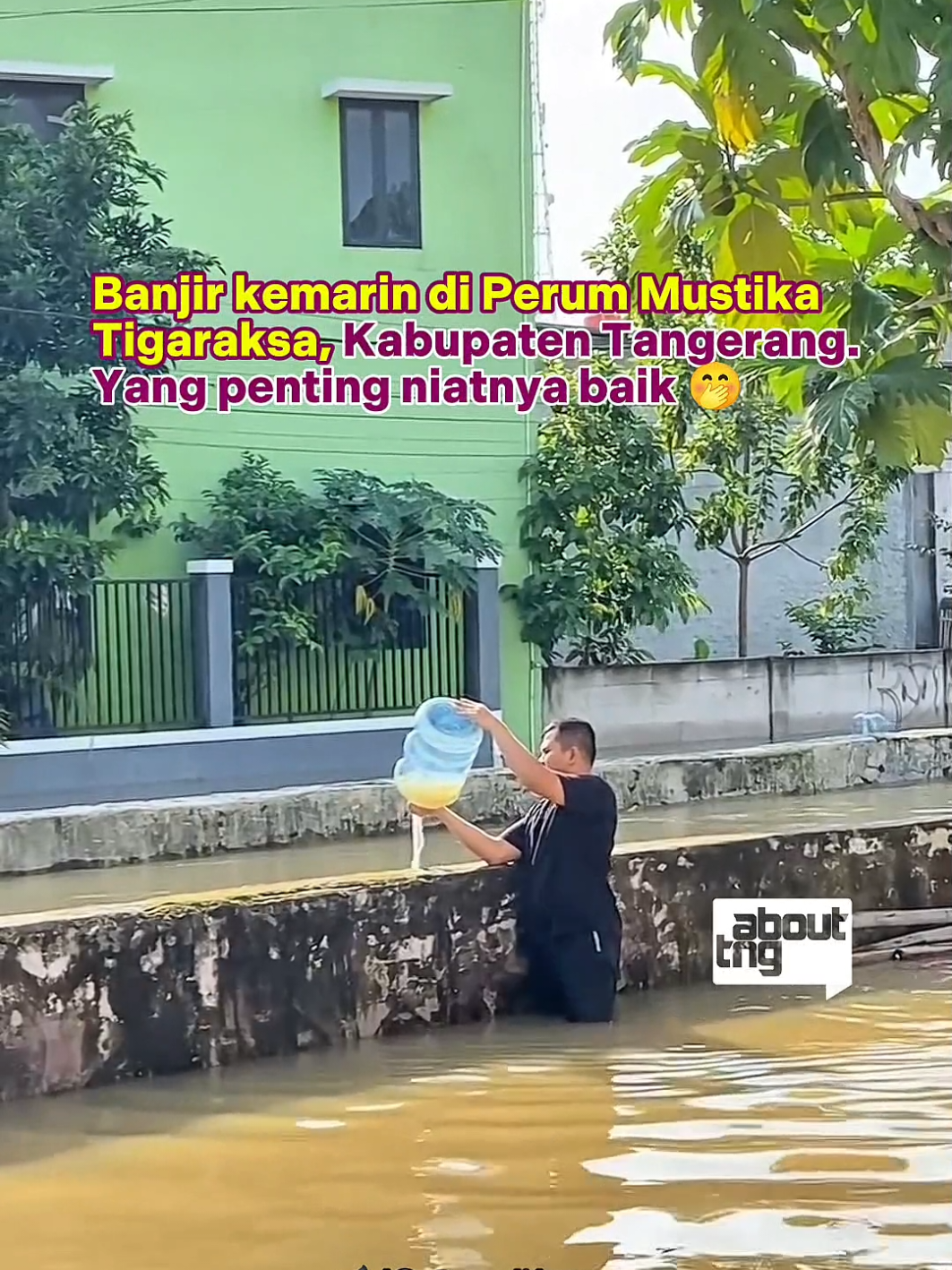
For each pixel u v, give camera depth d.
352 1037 7.18
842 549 23.38
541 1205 5.12
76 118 17.44
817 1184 5.25
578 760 7.90
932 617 26.02
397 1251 4.78
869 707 24.02
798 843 8.68
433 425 20.27
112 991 6.53
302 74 19.70
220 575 18.23
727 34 3.51
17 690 17.39
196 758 18.14
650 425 21.30
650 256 4.10
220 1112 6.17
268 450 19.45
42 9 18.56
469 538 19.45
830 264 4.02
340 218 19.89
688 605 21.84
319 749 18.78
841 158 3.56
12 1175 5.52
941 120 3.39
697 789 15.90
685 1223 4.94
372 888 7.29
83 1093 6.42
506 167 20.58
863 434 3.74
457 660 19.75
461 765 7.76
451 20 20.25
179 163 19.23
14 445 16.78
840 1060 6.86
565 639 21.73
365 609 18.95
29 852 12.52
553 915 7.62
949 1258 4.62
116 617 18.02
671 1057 6.93
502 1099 6.30
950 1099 6.23
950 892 9.24
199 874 12.25
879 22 3.38
